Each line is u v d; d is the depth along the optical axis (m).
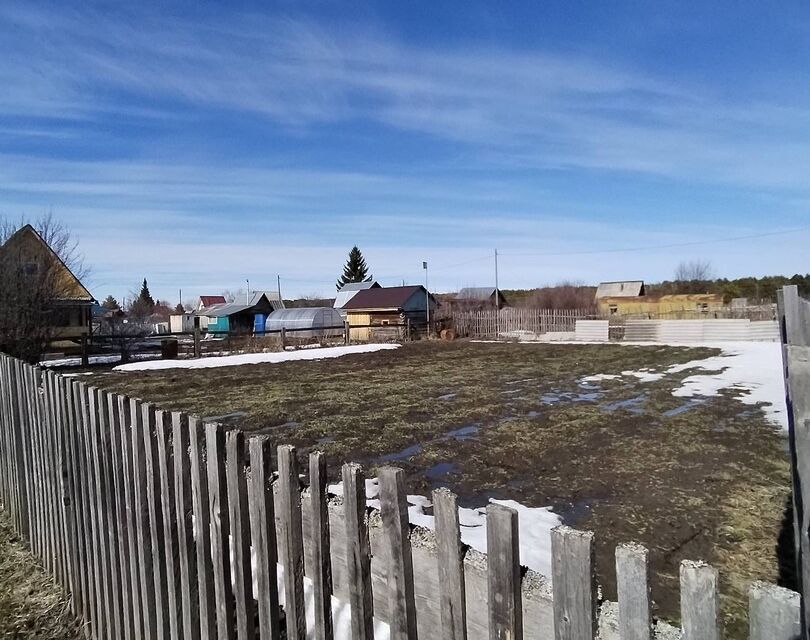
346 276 75.62
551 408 9.10
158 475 2.23
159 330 47.28
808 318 1.21
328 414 8.76
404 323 31.14
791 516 4.38
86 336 16.97
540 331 32.81
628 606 0.97
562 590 1.05
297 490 1.68
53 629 2.98
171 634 2.19
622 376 13.17
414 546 1.37
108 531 2.66
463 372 14.34
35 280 15.15
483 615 1.21
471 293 55.06
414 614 1.37
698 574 0.90
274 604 1.75
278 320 36.94
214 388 11.78
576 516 4.48
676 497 4.87
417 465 5.98
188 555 2.07
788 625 0.83
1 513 4.60
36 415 3.66
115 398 2.51
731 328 25.38
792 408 1.25
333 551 1.61
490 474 5.63
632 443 6.75
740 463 5.88
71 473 3.09
